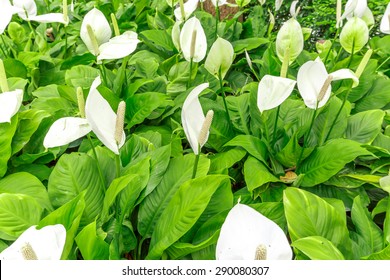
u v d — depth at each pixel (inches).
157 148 75.4
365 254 59.9
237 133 87.4
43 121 82.8
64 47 120.6
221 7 185.2
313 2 227.1
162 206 66.8
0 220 60.4
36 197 68.2
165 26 134.4
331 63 111.6
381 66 115.1
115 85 95.7
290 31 76.3
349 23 84.0
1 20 88.0
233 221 43.8
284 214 63.9
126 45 77.5
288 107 89.8
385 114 88.4
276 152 82.2
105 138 57.4
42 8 147.3
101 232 59.1
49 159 80.1
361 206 65.7
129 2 160.7
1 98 66.5
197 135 58.7
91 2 159.3
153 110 92.7
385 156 78.2
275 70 101.6
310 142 82.0
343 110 84.2
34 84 105.4
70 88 89.7
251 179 70.9
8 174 77.4
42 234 44.8
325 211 59.0
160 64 110.4
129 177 59.5
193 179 60.3
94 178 68.6
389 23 87.1
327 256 52.6
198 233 63.4
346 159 70.7
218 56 77.6
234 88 115.4
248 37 137.7
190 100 54.8
